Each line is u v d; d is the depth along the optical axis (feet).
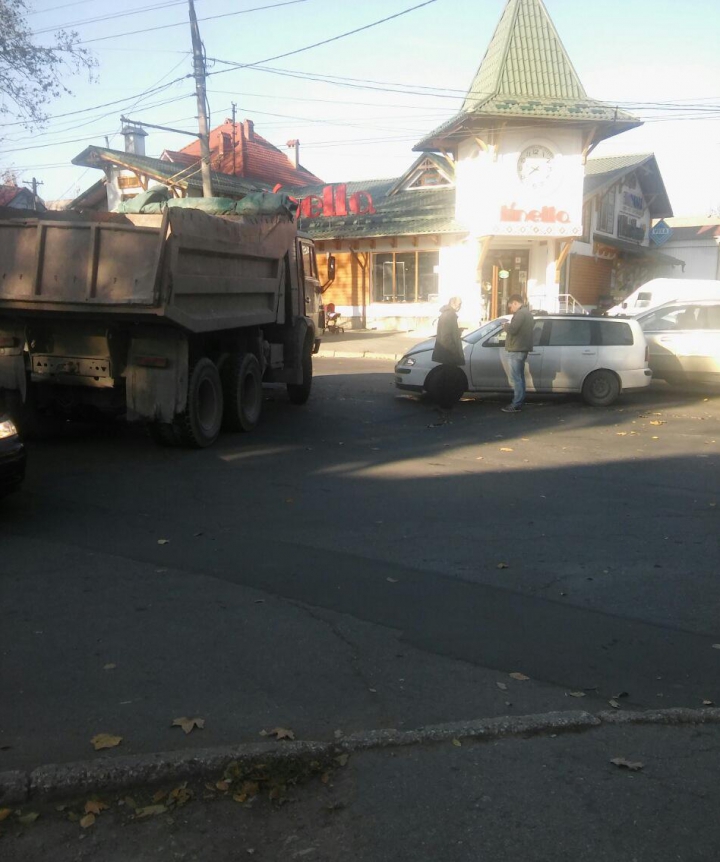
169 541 22.09
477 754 12.19
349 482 29.09
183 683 14.32
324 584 19.20
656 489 28.71
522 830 10.50
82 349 32.40
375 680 14.62
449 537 22.98
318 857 10.02
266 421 41.34
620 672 15.16
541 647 16.14
